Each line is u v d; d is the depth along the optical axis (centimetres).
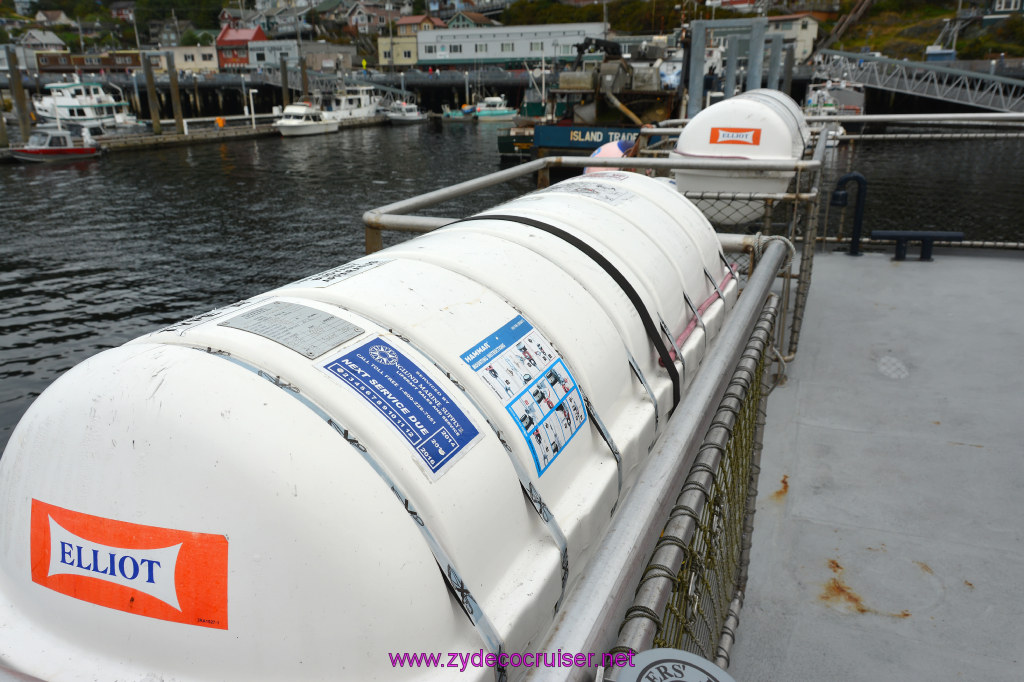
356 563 124
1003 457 354
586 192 309
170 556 125
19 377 2053
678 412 171
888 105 6944
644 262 265
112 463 131
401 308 172
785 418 403
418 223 350
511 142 5200
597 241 255
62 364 2139
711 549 173
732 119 584
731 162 461
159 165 5719
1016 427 380
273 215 3947
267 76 10475
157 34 16300
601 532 187
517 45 10144
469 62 10494
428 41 10625
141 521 127
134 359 142
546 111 4669
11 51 6312
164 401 131
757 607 267
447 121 9319
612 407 208
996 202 3572
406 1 16850
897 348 488
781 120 581
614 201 303
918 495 329
